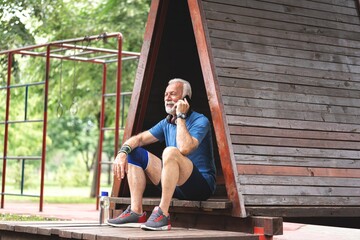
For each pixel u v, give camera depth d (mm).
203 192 7551
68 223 7746
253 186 7527
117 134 13562
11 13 13938
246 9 8273
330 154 8375
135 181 7617
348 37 9109
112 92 21000
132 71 20734
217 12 8039
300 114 8258
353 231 10570
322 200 8070
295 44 8531
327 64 8766
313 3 8906
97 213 12742
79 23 19906
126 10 19750
